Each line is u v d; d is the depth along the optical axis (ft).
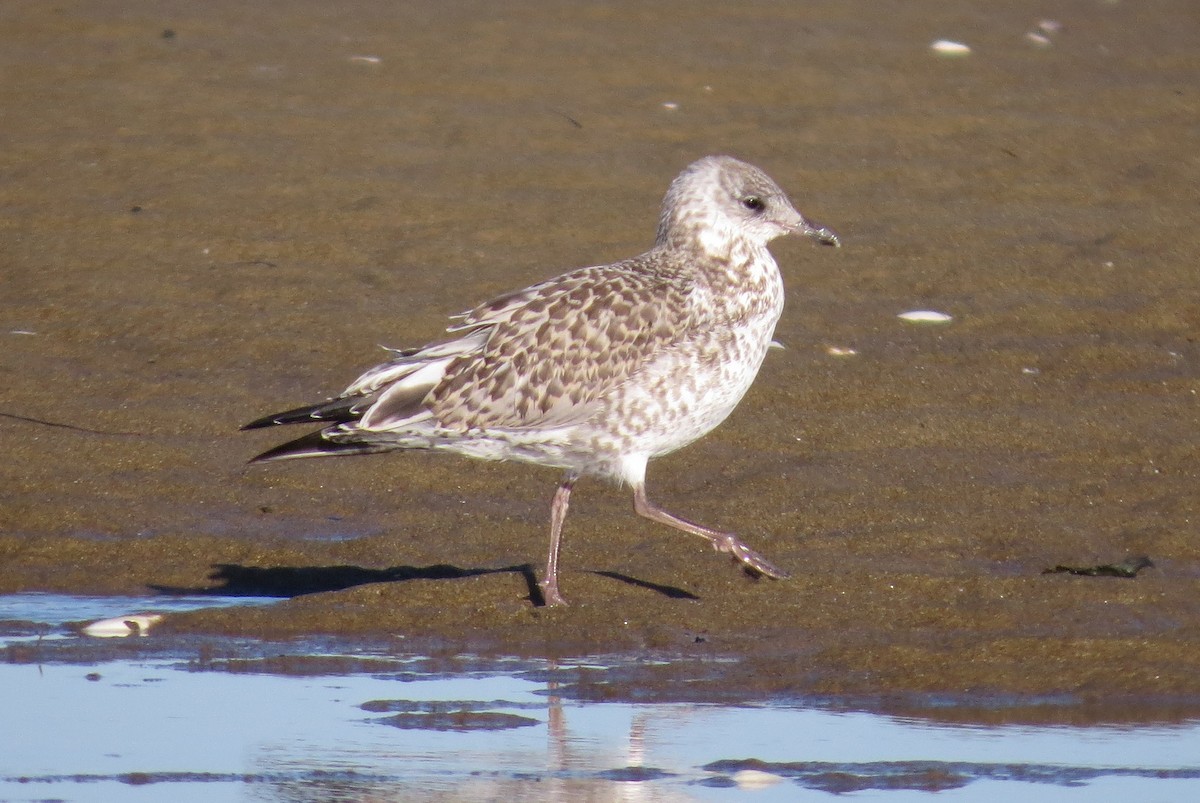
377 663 34.81
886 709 32.04
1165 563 40.24
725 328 37.99
